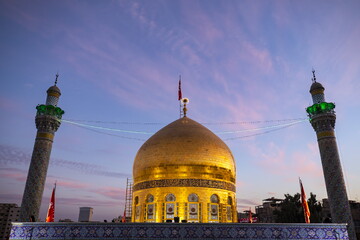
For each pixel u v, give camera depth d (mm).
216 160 26438
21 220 21953
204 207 24438
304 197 23766
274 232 17078
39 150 24125
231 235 16906
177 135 27172
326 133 23828
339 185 22094
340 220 21297
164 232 16844
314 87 26000
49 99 26531
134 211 26656
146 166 26531
